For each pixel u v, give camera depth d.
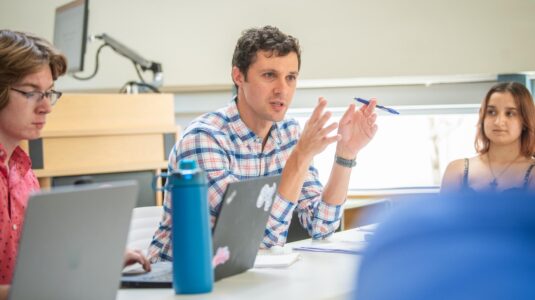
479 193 0.45
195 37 3.97
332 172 2.15
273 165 2.22
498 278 0.44
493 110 3.14
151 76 4.01
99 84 4.04
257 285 1.46
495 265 0.44
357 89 4.08
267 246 1.94
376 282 0.45
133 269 1.60
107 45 3.76
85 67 4.04
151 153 3.29
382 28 3.82
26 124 1.68
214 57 3.97
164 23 3.99
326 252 1.89
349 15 3.84
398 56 3.82
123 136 3.21
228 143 2.13
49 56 1.72
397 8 3.80
